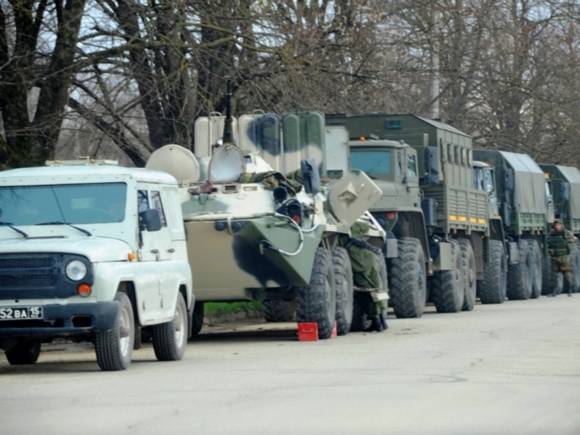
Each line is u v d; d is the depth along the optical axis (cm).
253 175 6147
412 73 9675
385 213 8112
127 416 3406
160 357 5056
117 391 3962
